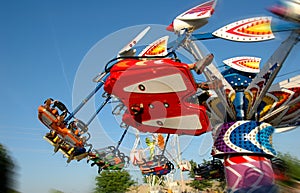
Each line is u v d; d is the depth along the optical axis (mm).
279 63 10008
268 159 11570
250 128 11742
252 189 7277
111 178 26547
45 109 6469
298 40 6789
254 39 9516
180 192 22875
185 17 8070
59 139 7215
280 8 5941
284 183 6246
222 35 9836
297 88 12289
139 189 28250
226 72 12719
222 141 11820
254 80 11508
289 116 12867
